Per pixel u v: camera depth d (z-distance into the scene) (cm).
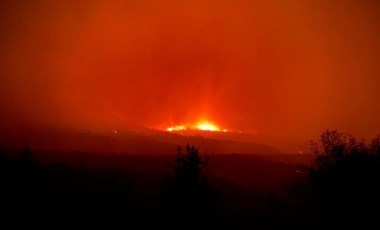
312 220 876
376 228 780
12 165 834
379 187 813
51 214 738
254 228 866
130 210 812
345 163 862
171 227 743
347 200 814
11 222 682
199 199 762
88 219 746
